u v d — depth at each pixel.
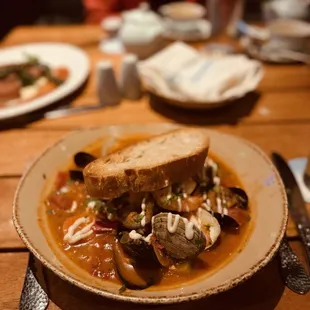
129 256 0.29
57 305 0.29
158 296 0.25
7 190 0.40
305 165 0.42
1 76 0.57
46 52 0.66
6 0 1.21
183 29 0.73
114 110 0.53
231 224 0.31
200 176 0.35
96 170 0.33
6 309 0.28
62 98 0.53
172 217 0.29
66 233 0.31
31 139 0.47
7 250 0.33
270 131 0.49
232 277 0.27
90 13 0.99
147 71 0.54
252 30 0.70
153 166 0.32
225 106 0.53
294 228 0.35
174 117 0.51
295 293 0.30
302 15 0.80
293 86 0.59
